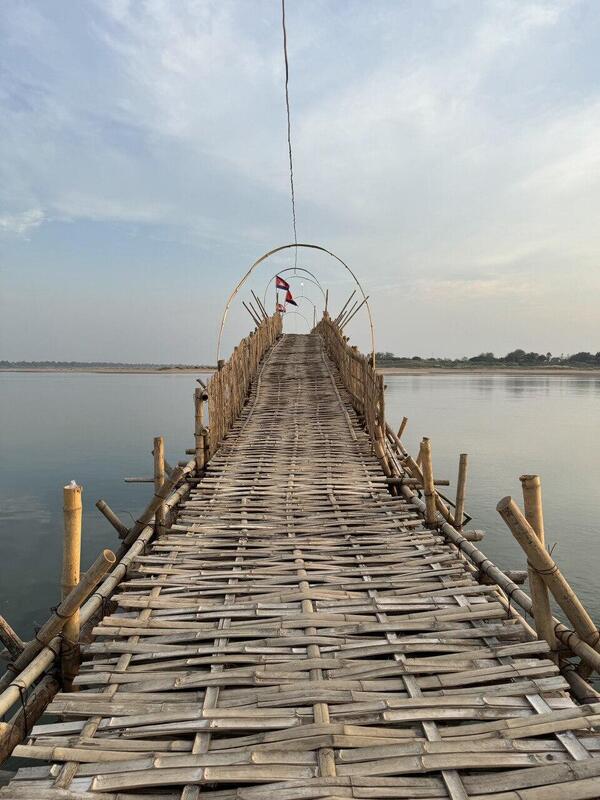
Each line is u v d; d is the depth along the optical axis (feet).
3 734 9.59
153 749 8.64
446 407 126.93
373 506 20.45
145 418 110.73
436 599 13.11
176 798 7.82
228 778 7.98
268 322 61.46
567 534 37.78
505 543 35.37
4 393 195.21
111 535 37.01
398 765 8.19
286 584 14.32
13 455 67.31
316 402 38.96
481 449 70.23
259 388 42.70
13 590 28.30
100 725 9.17
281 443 29.30
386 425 33.71
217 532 17.83
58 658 11.87
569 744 8.50
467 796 7.70
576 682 10.72
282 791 7.83
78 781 8.06
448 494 48.06
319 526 18.43
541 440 77.56
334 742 8.58
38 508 44.27
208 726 8.97
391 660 10.79
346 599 13.33
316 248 33.78
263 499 21.17
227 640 11.64
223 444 29.09
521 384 246.47
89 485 51.98
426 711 9.25
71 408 134.10
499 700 9.49
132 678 10.40
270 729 9.00
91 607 12.88
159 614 12.82
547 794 7.70
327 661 10.71
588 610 26.08
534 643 11.01
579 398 158.10
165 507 20.33
